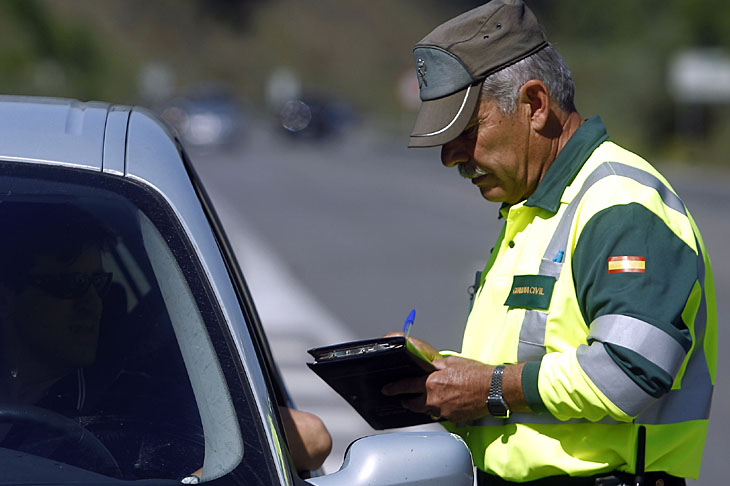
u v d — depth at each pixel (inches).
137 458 226.8
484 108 283.0
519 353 277.3
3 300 245.6
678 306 256.2
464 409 273.6
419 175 3599.9
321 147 5280.5
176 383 236.8
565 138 288.7
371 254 1652.3
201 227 252.7
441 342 1011.3
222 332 239.1
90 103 292.2
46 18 5251.0
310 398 789.9
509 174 287.1
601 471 275.1
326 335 1026.7
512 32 281.1
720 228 2033.7
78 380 239.1
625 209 263.6
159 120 301.9
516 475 280.8
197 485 221.0
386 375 274.8
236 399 231.9
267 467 224.4
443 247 1759.4
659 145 4411.9
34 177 250.5
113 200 250.5
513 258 287.6
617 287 257.6
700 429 280.2
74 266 247.4
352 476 230.2
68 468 224.7
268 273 1428.4
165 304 244.1
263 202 2517.2
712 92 4084.6
